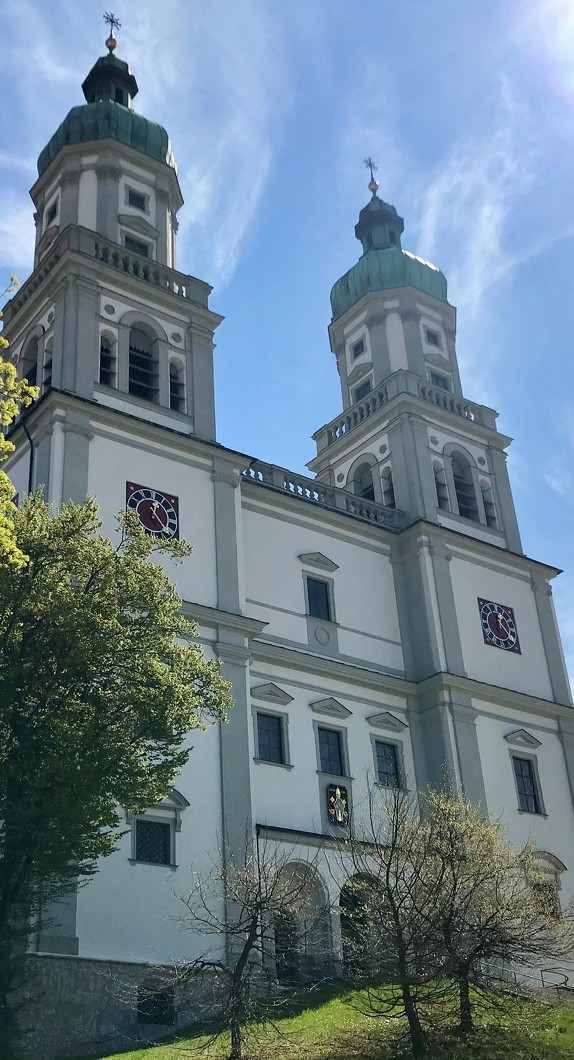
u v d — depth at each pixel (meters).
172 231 47.09
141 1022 30.16
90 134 46.16
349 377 54.81
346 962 34.25
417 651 45.00
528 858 29.34
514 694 45.69
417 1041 23.70
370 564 45.84
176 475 39.53
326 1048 24.58
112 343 41.00
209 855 33.88
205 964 27.02
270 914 30.52
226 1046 25.30
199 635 37.25
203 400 42.28
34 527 25.84
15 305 43.69
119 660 24.95
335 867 37.09
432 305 55.34
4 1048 21.98
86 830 23.31
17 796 23.14
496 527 51.16
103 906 31.03
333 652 42.47
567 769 46.50
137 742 24.98
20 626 24.50
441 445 50.97
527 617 49.25
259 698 39.09
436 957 25.33
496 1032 24.92
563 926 28.00
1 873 22.84
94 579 25.78
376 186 61.28
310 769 39.22
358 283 55.81
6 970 22.72
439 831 27.09
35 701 23.91
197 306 43.75
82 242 41.62
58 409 37.28
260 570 41.81
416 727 43.44
